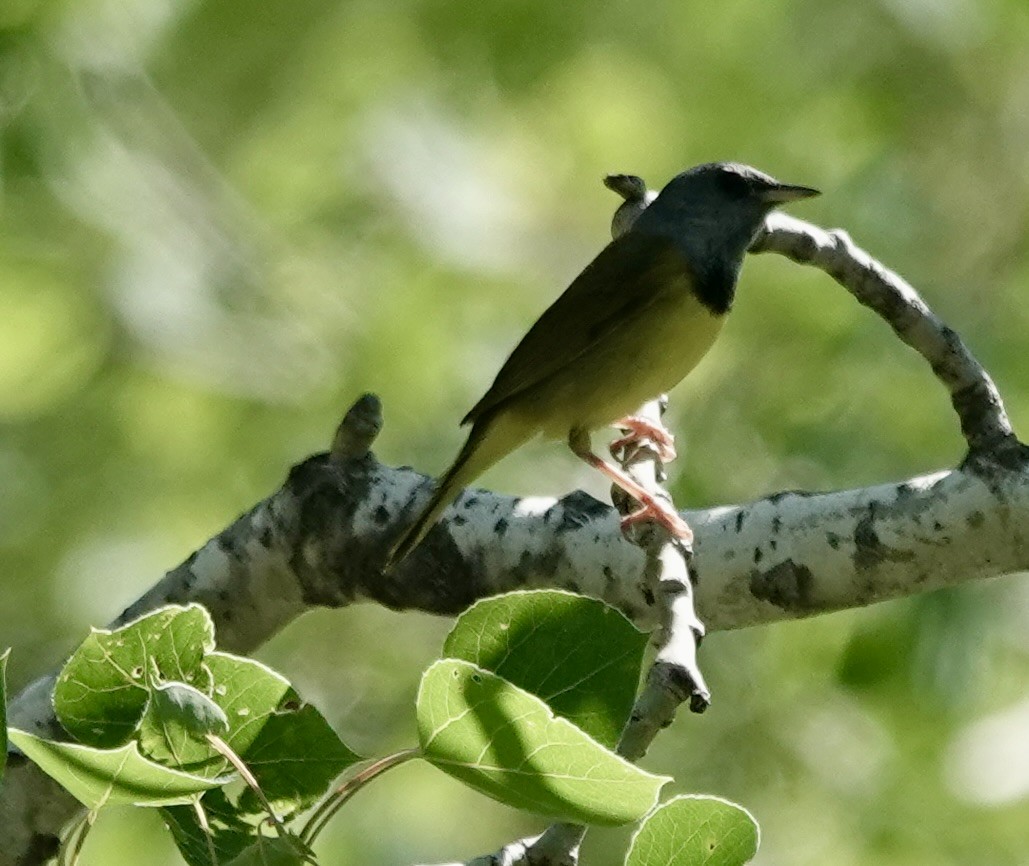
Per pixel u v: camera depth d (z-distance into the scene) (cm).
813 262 726
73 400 1485
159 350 1459
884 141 1432
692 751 1301
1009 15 1410
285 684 446
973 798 1225
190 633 446
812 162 1424
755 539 673
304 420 1441
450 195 1434
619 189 898
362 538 732
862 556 660
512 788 411
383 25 1548
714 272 827
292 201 1506
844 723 1297
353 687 1427
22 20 1305
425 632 1450
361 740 1385
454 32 1515
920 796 1234
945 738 1237
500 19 1505
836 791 1274
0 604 1456
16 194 1401
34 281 1456
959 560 654
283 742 450
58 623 1426
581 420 836
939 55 1451
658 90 1485
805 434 1232
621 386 827
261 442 1448
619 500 696
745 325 1306
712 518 684
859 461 1213
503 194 1446
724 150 1438
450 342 1385
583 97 1484
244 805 454
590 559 696
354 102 1524
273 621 762
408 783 1330
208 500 1444
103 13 1451
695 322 826
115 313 1457
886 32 1462
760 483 1248
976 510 646
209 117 1570
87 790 405
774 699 1298
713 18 1488
